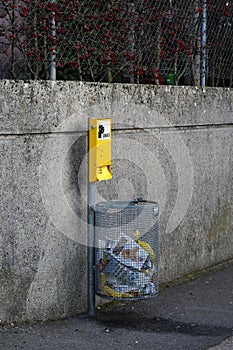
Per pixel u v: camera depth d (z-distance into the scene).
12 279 6.25
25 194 6.26
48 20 6.68
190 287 7.41
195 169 7.77
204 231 7.96
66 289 6.55
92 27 7.01
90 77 7.18
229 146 8.25
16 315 6.30
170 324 6.50
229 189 8.30
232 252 8.42
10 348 5.98
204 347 6.09
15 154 6.20
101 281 6.51
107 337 6.21
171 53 7.80
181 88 7.49
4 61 6.55
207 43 8.20
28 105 6.22
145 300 7.02
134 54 7.39
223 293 7.26
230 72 8.56
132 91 6.98
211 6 8.22
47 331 6.27
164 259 7.44
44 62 6.72
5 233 6.20
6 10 6.48
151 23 7.52
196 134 7.75
